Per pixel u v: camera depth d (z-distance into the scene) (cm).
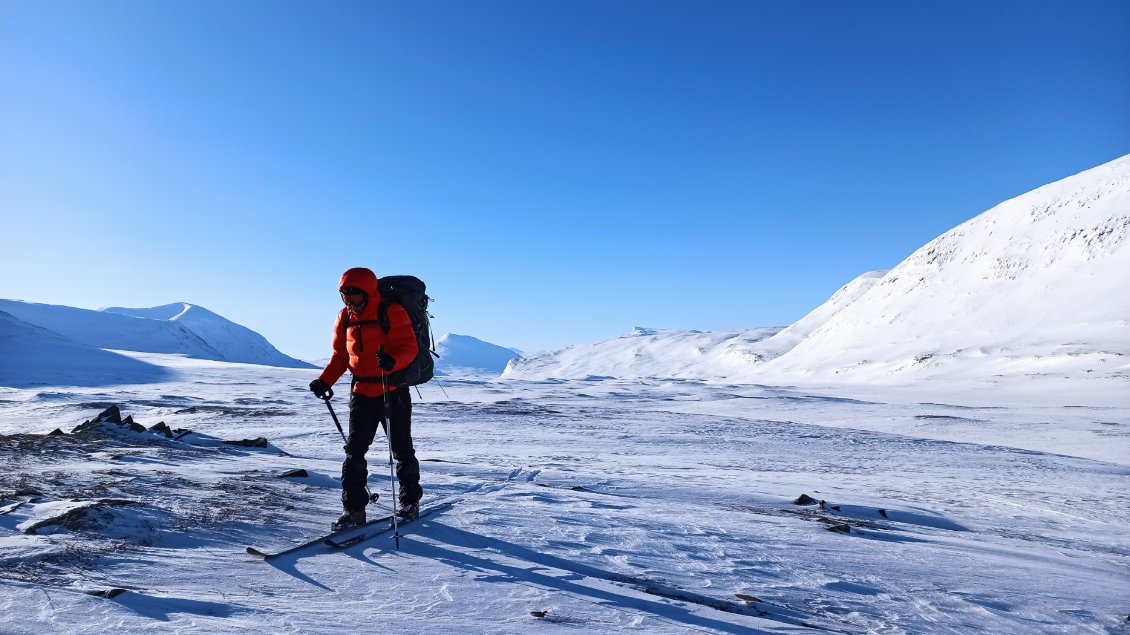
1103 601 340
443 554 325
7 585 232
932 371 11162
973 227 18700
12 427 2141
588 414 3036
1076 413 4231
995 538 590
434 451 1400
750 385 9844
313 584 267
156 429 1053
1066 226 15275
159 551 301
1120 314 11275
